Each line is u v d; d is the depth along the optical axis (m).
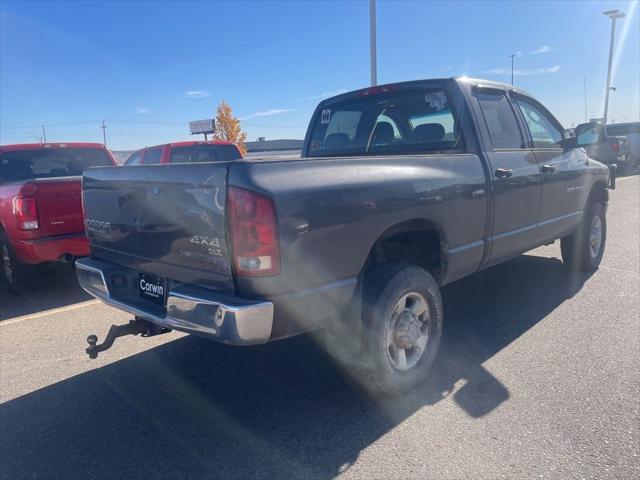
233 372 4.28
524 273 6.69
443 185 3.90
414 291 3.69
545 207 5.28
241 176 2.88
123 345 4.94
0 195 6.48
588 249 6.43
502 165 4.59
